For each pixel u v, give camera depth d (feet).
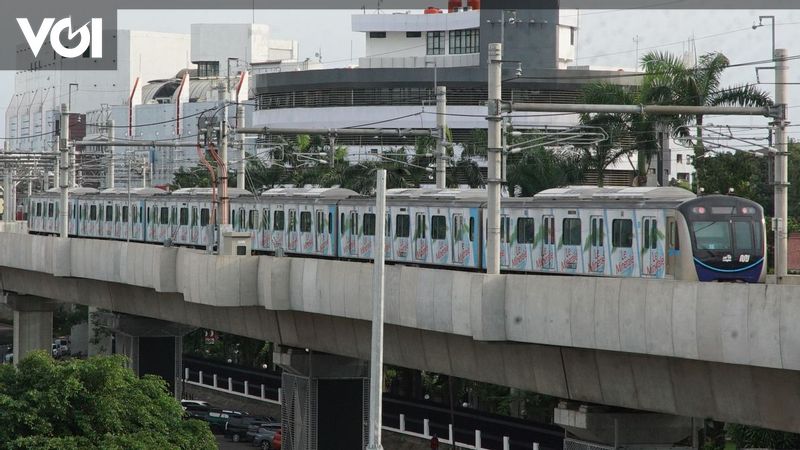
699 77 477.77
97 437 296.51
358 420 415.85
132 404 312.71
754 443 359.05
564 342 272.51
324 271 353.10
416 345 345.72
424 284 312.09
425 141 619.26
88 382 308.60
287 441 425.69
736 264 333.83
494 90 290.97
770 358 225.76
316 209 475.31
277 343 415.03
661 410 272.72
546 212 378.73
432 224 417.08
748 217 337.11
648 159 522.06
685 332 242.17
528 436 489.67
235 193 547.08
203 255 394.32
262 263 379.76
